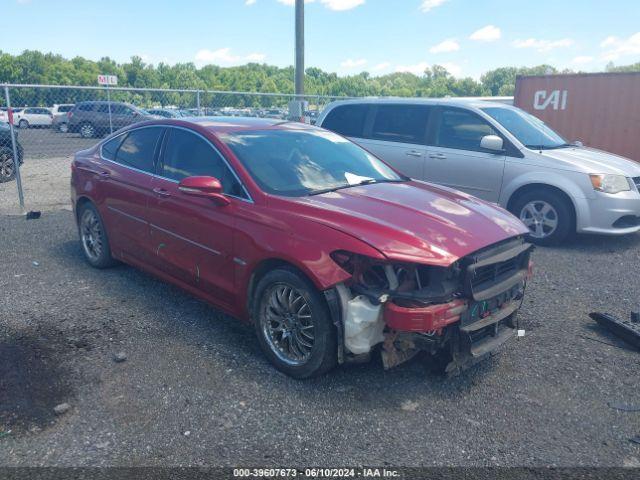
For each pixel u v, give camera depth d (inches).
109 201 215.9
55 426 126.6
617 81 473.7
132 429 126.3
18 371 147.1
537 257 276.5
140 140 211.6
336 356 143.5
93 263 236.4
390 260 131.1
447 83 6761.8
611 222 283.3
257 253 151.8
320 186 169.9
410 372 153.9
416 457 119.0
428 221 146.7
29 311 190.4
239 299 163.2
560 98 505.0
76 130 531.5
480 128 314.3
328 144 199.0
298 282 142.3
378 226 139.7
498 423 131.9
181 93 485.4
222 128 187.6
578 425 131.8
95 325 180.1
